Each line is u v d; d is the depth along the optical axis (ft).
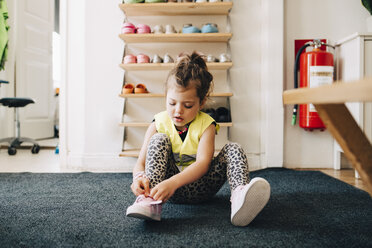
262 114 6.59
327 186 4.74
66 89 6.66
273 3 6.44
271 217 3.19
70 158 6.69
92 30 6.61
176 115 3.16
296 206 3.61
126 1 6.06
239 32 6.59
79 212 3.35
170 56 6.23
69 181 5.07
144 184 2.90
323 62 6.02
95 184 4.85
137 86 6.29
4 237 2.60
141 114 6.72
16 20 10.60
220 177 3.53
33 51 11.27
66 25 6.59
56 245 2.44
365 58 5.46
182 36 6.07
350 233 2.73
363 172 1.42
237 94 6.60
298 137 6.70
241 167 3.14
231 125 6.03
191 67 3.28
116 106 6.64
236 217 2.82
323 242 2.52
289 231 2.77
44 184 4.82
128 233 2.71
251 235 2.67
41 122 11.78
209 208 3.55
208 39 6.36
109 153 6.63
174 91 3.12
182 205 3.69
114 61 6.63
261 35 6.58
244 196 2.66
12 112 10.65
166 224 2.96
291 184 4.90
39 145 10.08
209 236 2.64
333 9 6.66
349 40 5.87
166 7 6.11
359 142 1.44
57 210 3.42
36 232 2.73
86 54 6.61
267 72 6.50
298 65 6.57
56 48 16.10
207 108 6.23
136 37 6.15
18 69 10.62
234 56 6.58
